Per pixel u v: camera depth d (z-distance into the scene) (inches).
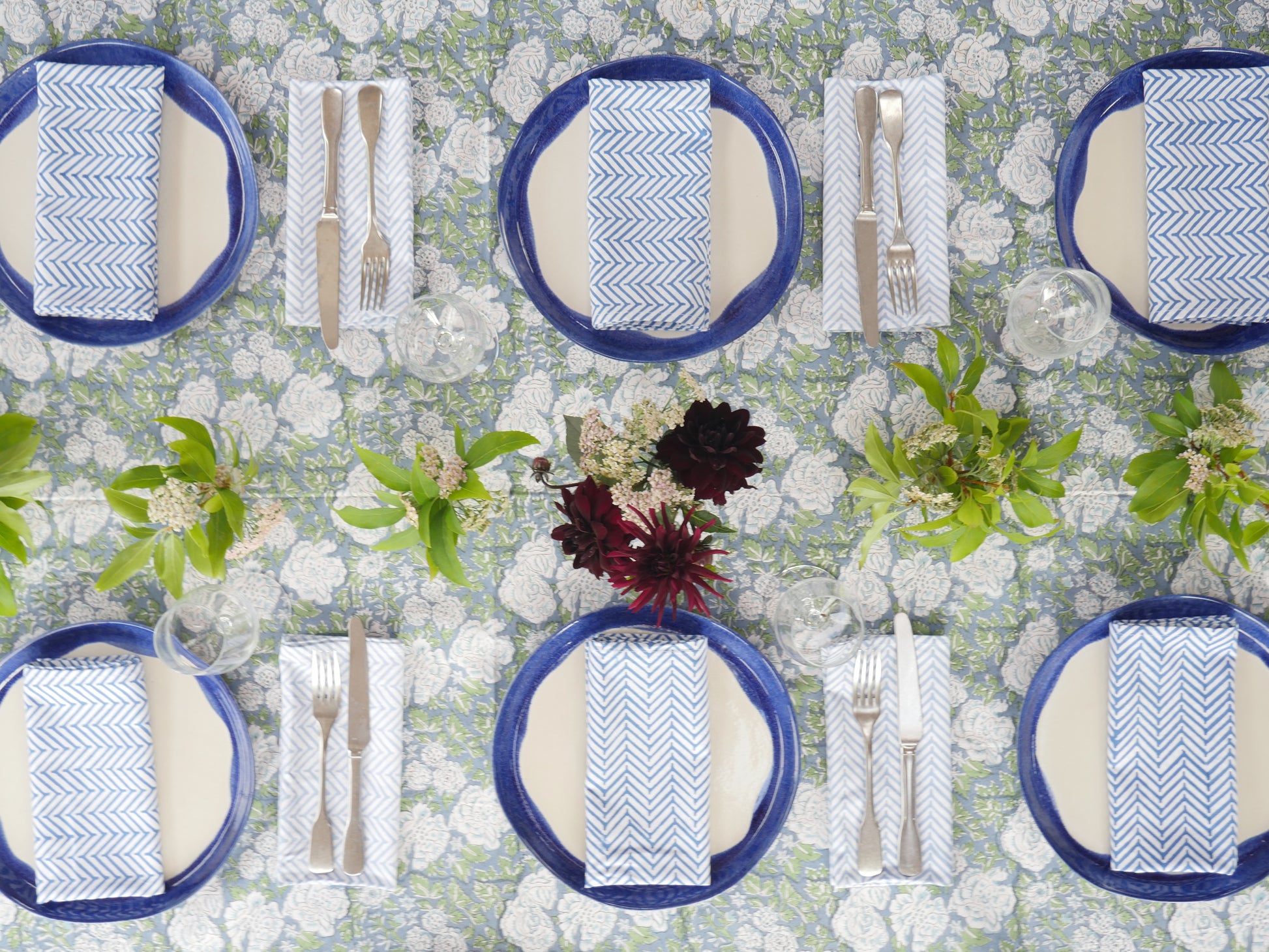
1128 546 48.3
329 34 47.5
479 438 47.3
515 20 47.6
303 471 48.0
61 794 45.4
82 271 44.9
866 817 46.1
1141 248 47.3
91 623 46.9
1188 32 48.0
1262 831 47.5
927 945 48.5
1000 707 48.6
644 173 45.1
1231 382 45.4
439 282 47.7
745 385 48.2
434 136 47.6
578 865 47.2
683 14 47.7
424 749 48.2
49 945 48.0
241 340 47.8
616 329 45.6
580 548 39.6
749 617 48.6
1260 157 45.5
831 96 46.8
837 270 46.8
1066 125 47.9
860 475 48.3
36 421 46.9
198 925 48.3
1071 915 48.8
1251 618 46.9
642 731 45.3
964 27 47.8
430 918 48.4
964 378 45.9
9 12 47.4
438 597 48.2
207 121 46.8
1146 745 46.0
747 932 48.8
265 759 48.2
